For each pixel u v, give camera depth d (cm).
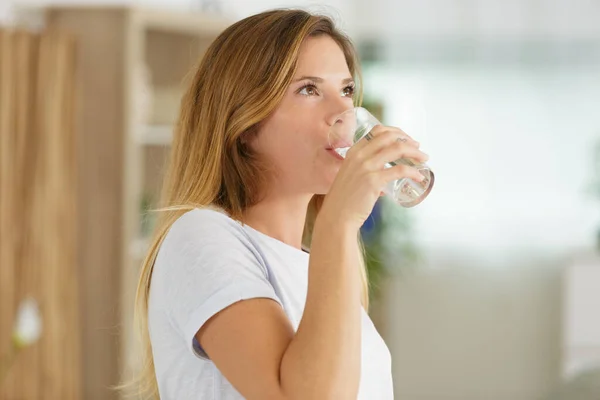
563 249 652
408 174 114
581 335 586
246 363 111
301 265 135
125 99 407
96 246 414
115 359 413
